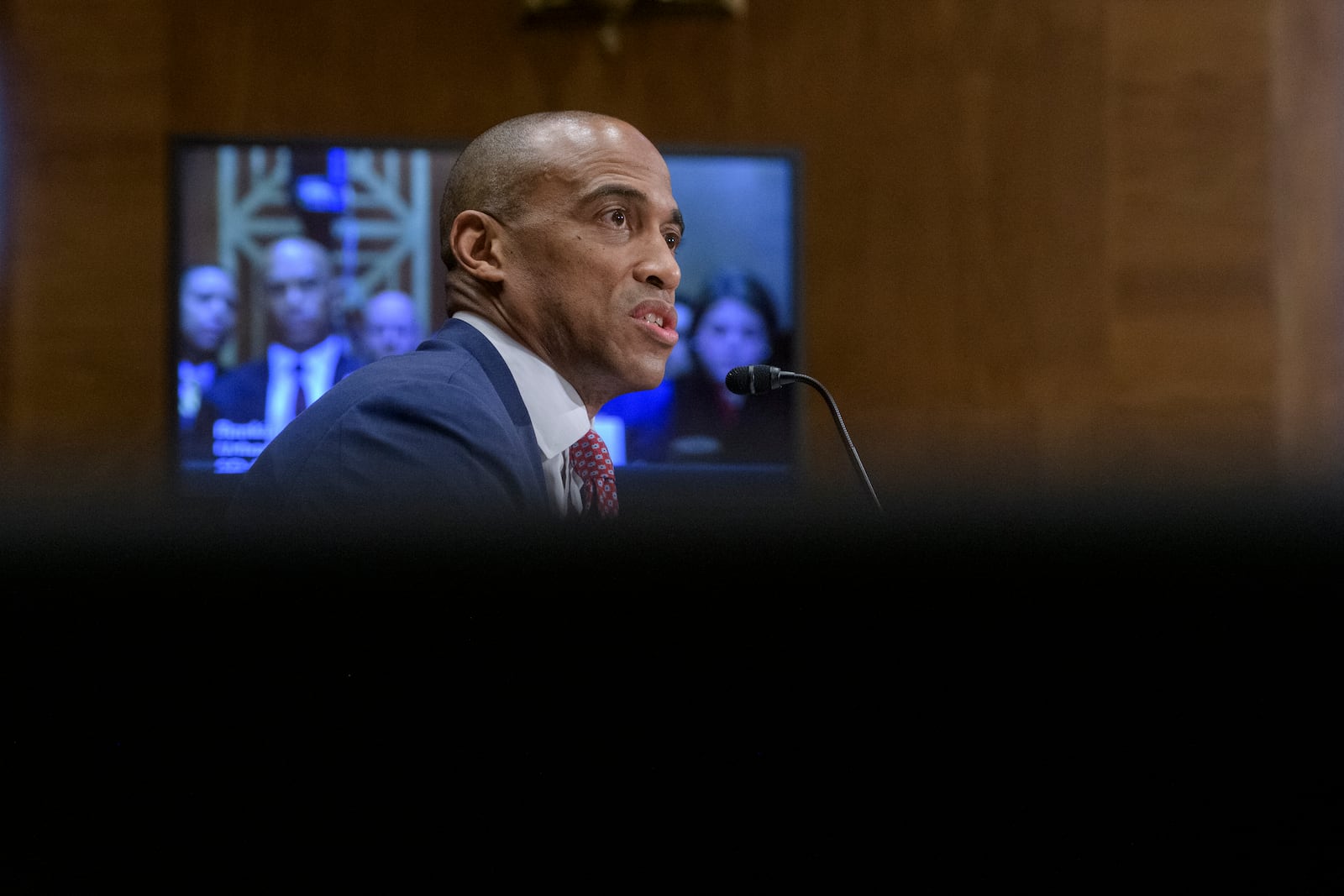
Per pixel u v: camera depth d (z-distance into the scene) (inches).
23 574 23.8
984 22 185.0
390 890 23.3
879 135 184.2
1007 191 185.0
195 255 169.9
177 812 23.4
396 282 171.5
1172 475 184.1
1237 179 185.2
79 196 179.3
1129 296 185.0
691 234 175.5
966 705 23.1
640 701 23.1
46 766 23.5
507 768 23.2
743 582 23.0
